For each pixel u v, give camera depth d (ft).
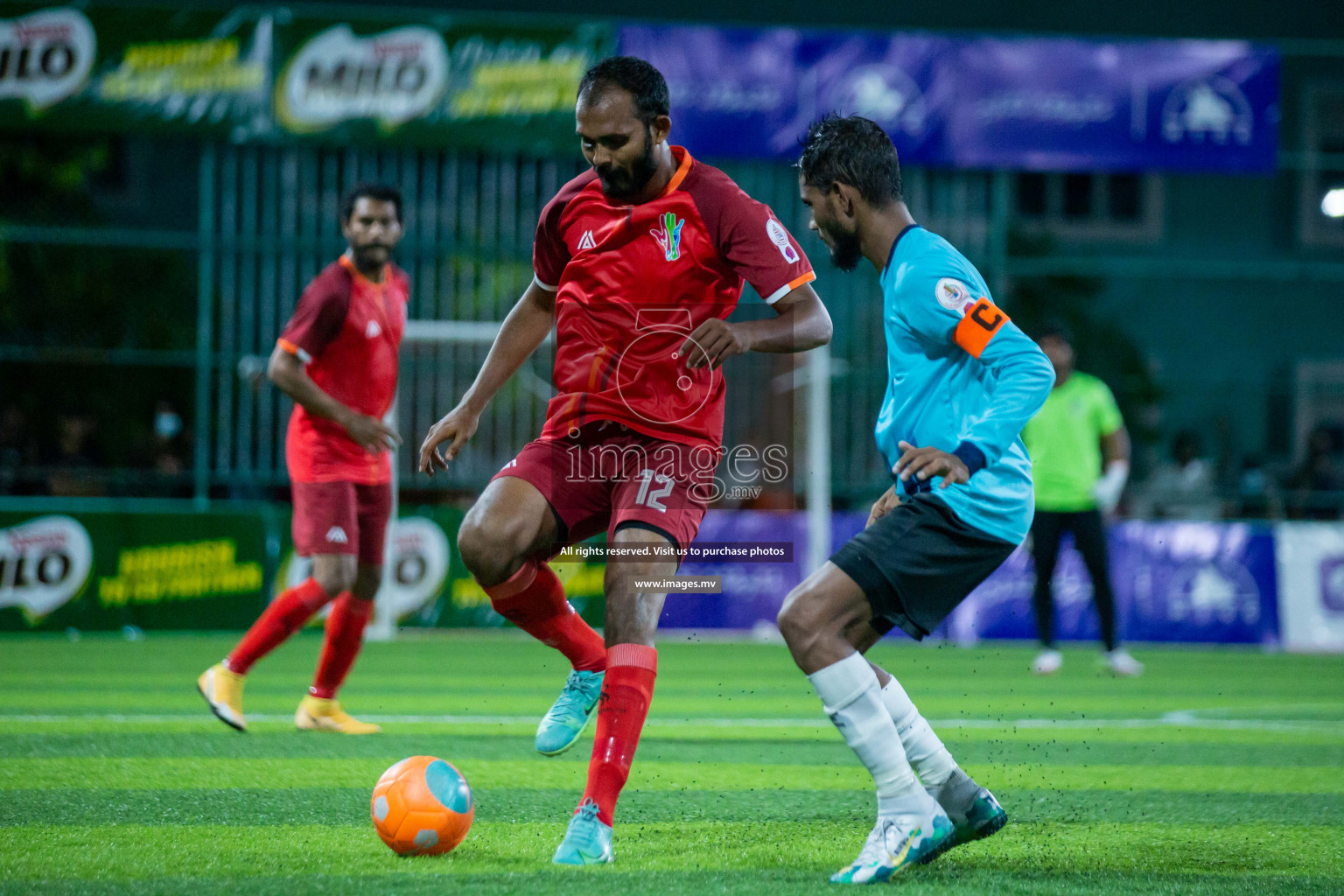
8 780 47.70
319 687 63.41
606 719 36.42
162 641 121.19
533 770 52.54
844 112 136.15
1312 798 48.62
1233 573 140.05
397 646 123.75
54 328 160.45
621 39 133.59
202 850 35.94
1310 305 198.29
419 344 139.54
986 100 137.80
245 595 129.80
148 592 128.06
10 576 125.18
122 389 161.38
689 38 134.00
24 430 150.71
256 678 91.66
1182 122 139.95
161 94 131.13
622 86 37.91
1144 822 43.42
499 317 142.31
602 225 39.99
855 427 144.97
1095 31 192.65
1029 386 33.42
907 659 119.14
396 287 65.92
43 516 126.41
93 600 127.03
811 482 137.80
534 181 142.31
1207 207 201.77
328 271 62.64
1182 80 139.85
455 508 137.08
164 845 36.63
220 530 130.00
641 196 39.45
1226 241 202.08
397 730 64.80
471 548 38.68
